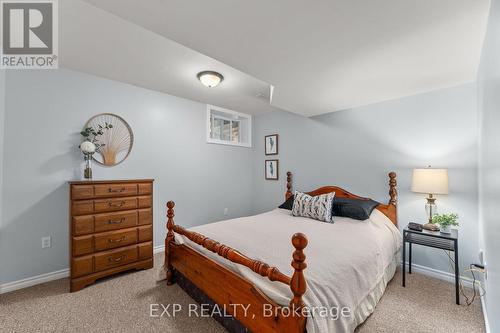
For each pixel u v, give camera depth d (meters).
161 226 3.38
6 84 2.26
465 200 2.33
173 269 2.37
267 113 4.48
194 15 1.30
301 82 2.32
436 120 2.52
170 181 3.48
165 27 1.42
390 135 2.87
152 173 3.28
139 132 3.15
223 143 4.21
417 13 1.29
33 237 2.38
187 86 3.13
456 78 2.23
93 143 2.71
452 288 2.27
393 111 2.85
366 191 3.08
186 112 3.67
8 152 2.26
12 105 2.28
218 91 3.31
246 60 1.86
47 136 2.47
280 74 2.12
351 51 1.72
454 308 1.93
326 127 3.54
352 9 1.26
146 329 1.70
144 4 1.21
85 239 2.30
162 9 1.25
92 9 1.63
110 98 2.90
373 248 1.93
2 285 2.21
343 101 2.96
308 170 3.78
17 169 2.30
